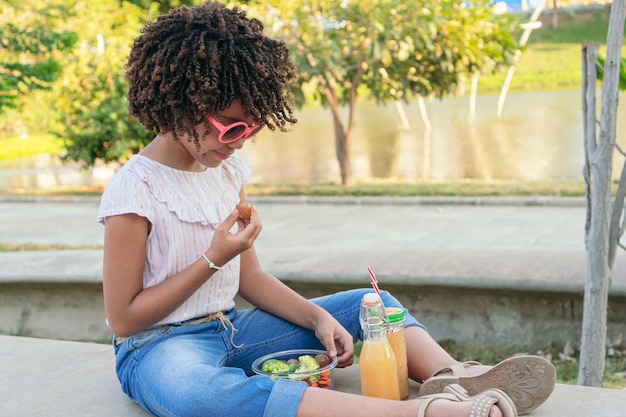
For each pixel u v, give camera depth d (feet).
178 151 7.49
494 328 13.30
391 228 26.91
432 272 13.47
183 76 6.84
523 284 12.72
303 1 34.68
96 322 15.75
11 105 28.04
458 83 37.09
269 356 8.07
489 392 6.49
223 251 7.11
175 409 6.77
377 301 7.45
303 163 46.96
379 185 36.17
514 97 65.36
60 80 40.29
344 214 30.81
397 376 7.48
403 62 36.24
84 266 16.06
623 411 7.22
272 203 35.04
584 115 10.55
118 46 40.88
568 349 12.76
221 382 6.69
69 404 8.06
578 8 80.94
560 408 7.34
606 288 10.34
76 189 42.96
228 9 7.24
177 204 7.30
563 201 29.60
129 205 7.06
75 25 41.06
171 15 7.06
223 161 8.14
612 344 12.68
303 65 34.22
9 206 38.81
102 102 40.04
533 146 44.06
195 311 7.63
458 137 49.34
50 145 66.54
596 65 10.45
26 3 40.09
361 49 35.35
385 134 53.78
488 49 36.04
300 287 14.47
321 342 8.15
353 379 8.44
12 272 16.05
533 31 81.46
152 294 7.19
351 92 37.60
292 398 6.51
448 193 32.53
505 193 31.53
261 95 6.98
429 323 13.71
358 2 33.83
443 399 6.45
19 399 8.27
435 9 34.06
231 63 6.85
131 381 7.52
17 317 16.26
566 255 13.94
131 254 7.15
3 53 28.17
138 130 39.40
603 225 10.19
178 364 7.02
